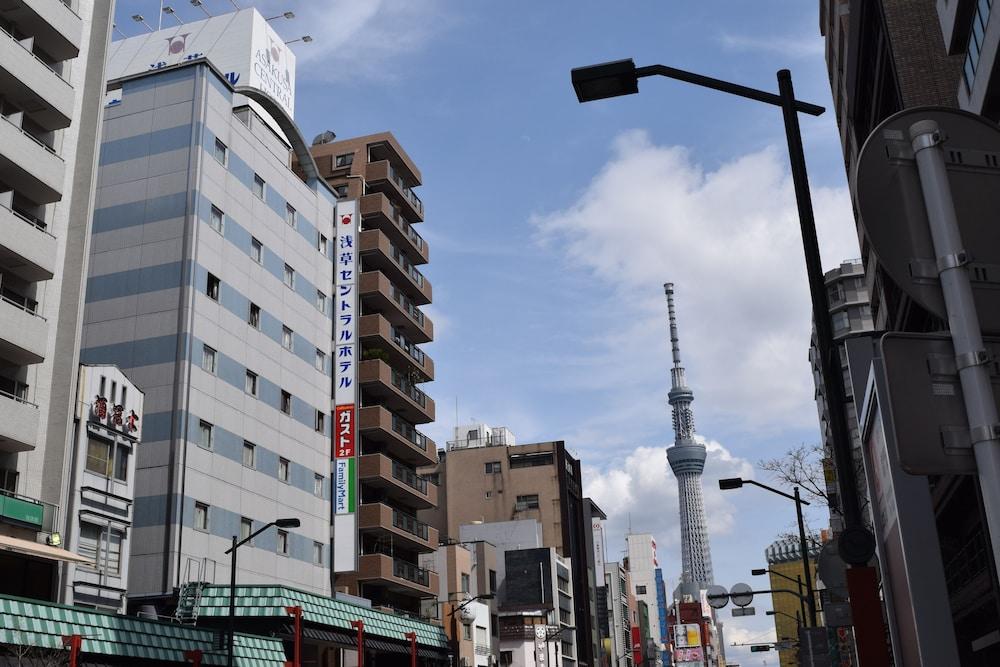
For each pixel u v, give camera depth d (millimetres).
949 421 3797
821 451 44219
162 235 45125
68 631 28484
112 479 36469
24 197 34969
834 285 80250
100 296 45125
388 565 56875
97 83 39094
